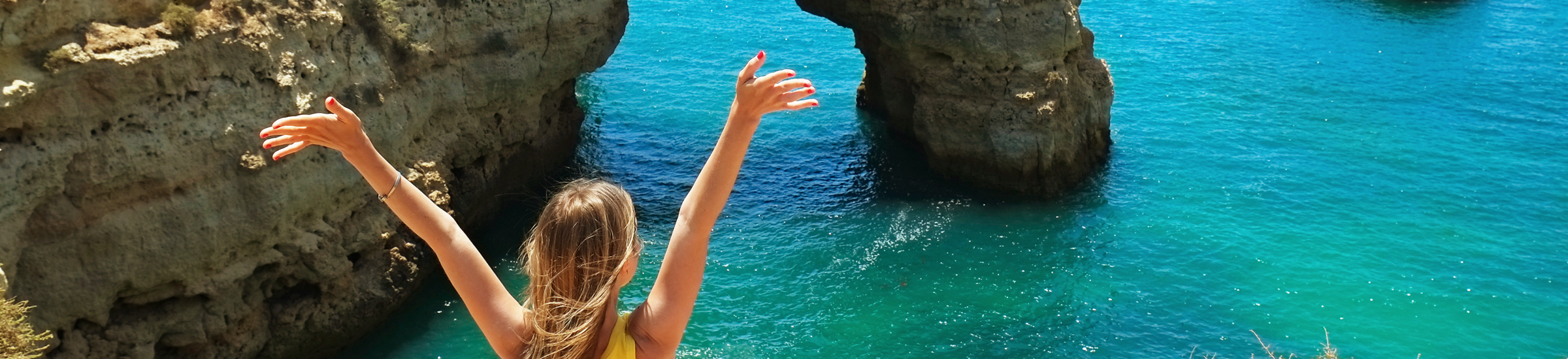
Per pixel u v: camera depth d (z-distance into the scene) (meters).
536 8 28.11
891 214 31.16
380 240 23.33
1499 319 25.41
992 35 31.55
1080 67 34.44
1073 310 25.64
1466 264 28.34
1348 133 39.53
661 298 3.24
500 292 3.46
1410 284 27.09
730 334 24.19
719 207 3.19
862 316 25.17
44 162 16.36
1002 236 29.78
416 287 24.69
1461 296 26.53
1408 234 30.41
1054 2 31.67
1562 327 25.06
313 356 22.28
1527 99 44.44
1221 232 30.09
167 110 18.03
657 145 37.53
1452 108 42.97
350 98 22.22
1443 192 33.72
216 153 18.88
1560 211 32.44
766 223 30.47
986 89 32.34
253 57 19.52
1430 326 25.08
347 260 22.31
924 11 32.19
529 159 32.00
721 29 53.81
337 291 22.20
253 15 19.75
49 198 16.75
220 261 19.42
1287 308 25.75
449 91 26.28
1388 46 52.53
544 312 3.22
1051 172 32.78
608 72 46.62
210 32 18.62
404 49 24.06
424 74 25.20
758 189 33.19
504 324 3.38
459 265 3.46
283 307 21.44
